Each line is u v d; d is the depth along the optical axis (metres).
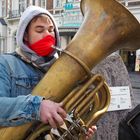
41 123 2.09
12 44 27.94
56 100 2.07
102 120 3.15
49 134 2.14
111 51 2.28
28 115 1.92
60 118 1.90
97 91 2.21
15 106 1.95
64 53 2.13
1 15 29.34
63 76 2.08
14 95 2.22
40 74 2.29
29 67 2.28
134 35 2.26
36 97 1.94
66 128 2.11
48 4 22.91
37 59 2.28
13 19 27.22
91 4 2.29
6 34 28.62
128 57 17.61
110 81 3.14
